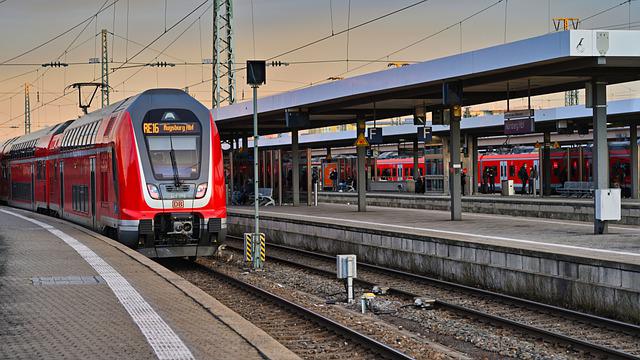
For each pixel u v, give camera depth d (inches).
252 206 1644.9
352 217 1182.3
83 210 1046.4
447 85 951.6
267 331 537.0
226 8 1584.6
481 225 992.9
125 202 832.3
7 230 1010.7
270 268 921.5
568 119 1625.2
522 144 2516.0
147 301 490.0
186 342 373.4
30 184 1515.7
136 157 832.3
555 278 632.4
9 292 522.6
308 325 556.4
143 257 724.0
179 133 850.1
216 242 858.8
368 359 451.5
